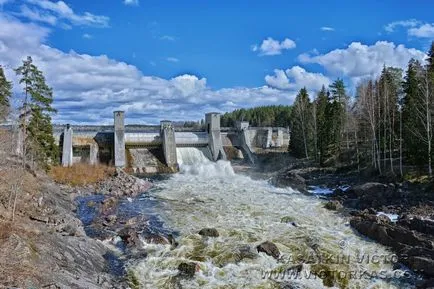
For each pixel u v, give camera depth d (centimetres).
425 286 2339
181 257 2852
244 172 7606
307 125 8725
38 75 5297
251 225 3653
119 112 7481
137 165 7338
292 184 6009
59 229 3058
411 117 5728
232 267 2672
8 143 4147
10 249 2220
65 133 7150
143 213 4156
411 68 6456
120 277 2539
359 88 8519
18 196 3466
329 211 4309
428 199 4328
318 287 2400
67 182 5556
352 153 7712
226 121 18650
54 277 2125
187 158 8012
